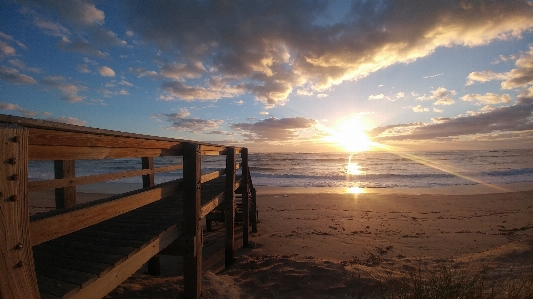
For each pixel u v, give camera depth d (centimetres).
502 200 1406
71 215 174
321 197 1551
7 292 121
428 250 701
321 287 429
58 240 270
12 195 123
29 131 142
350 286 430
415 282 376
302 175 2833
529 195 1526
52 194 1619
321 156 6950
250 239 813
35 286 136
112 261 222
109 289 213
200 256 365
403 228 922
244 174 796
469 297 328
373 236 828
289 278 458
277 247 736
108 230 302
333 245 744
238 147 709
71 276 196
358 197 1542
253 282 455
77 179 238
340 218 1075
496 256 546
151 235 283
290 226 968
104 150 205
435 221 1014
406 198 1497
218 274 532
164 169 497
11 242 123
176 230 334
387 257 643
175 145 329
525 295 336
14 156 124
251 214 906
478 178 2439
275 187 2080
